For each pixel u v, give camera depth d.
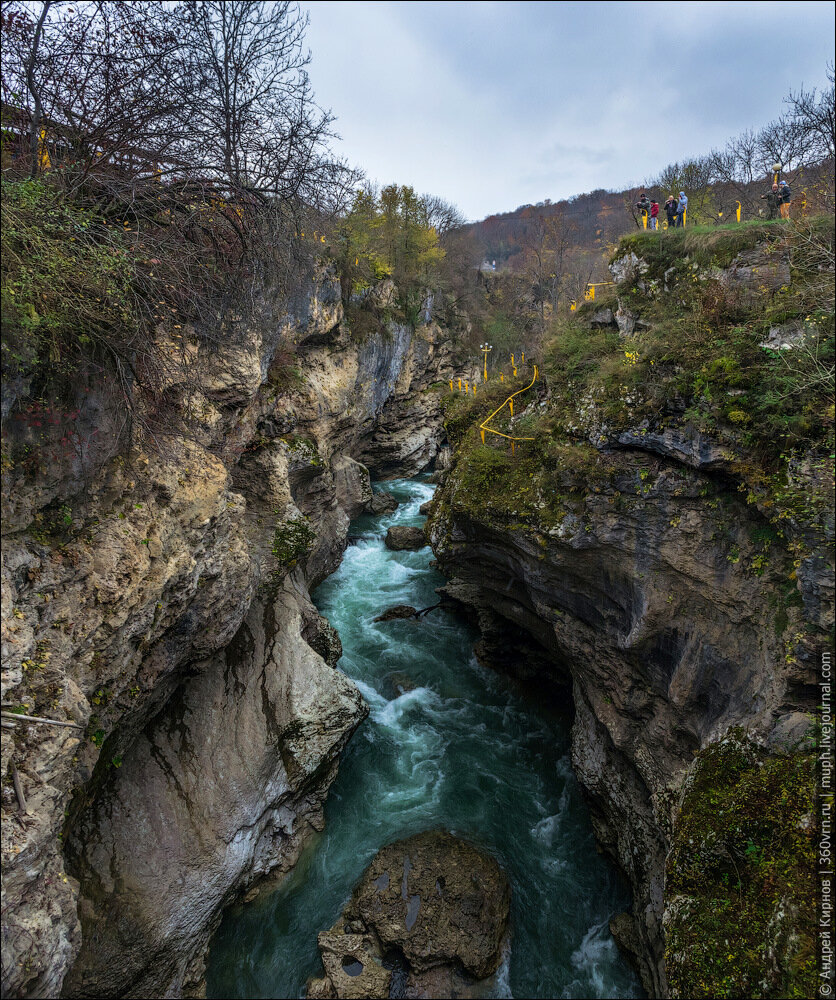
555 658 13.47
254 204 8.18
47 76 6.26
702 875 6.98
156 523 7.41
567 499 10.11
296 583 14.10
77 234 6.06
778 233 8.81
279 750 10.10
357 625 16.62
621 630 9.90
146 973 7.32
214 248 8.08
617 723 10.31
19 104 6.06
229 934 8.89
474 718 13.59
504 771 12.19
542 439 11.10
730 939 6.32
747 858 6.64
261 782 9.53
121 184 6.79
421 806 11.27
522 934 9.20
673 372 8.74
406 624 16.80
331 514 18.66
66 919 5.72
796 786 6.49
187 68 7.25
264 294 10.04
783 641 7.09
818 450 6.94
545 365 12.23
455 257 46.56
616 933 9.10
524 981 8.56
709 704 8.57
